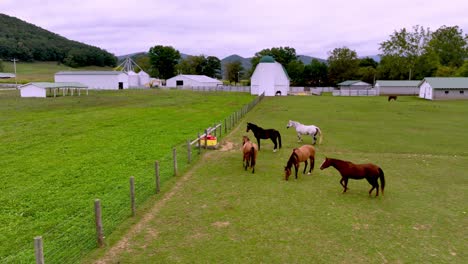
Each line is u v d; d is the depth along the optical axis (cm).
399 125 3058
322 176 1500
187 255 838
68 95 6494
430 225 1012
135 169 1617
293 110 4269
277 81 7738
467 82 6038
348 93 7738
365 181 1428
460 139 2383
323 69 10756
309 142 2273
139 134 2548
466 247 884
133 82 10700
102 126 2922
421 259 824
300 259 818
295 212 1101
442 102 5419
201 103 5178
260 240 912
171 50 13362
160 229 980
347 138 2422
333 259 820
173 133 2605
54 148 2062
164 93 7275
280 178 1466
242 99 6031
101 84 9012
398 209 1132
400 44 9825
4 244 911
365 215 1081
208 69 14025
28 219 1069
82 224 1020
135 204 1172
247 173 1541
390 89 7706
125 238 927
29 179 1470
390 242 907
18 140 2303
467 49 9862
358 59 10869
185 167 1638
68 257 833
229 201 1197
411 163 1733
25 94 5997
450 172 1569
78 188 1351
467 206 1161
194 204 1170
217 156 1859
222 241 907
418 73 9794
